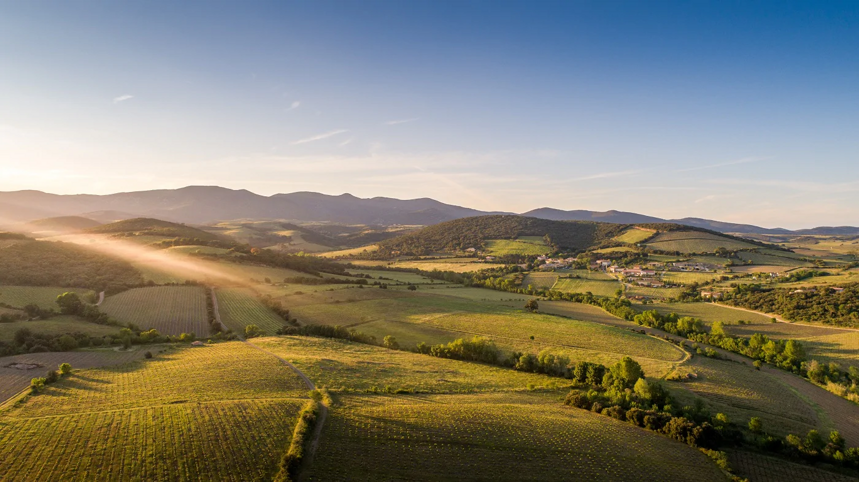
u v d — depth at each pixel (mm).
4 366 71688
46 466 41094
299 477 41562
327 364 78438
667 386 79688
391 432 51781
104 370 71562
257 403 56312
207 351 86625
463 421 56625
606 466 50031
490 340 107562
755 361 98312
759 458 56625
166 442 45688
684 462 53656
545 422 59406
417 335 112062
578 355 97188
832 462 55938
